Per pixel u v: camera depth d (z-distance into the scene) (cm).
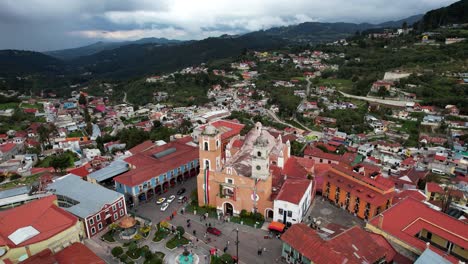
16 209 7269
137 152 12538
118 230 8094
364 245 6262
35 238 6544
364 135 18200
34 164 15038
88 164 12875
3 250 6122
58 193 8844
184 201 9550
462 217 8106
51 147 17800
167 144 12612
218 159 9038
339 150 15788
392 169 13400
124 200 8688
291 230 6712
